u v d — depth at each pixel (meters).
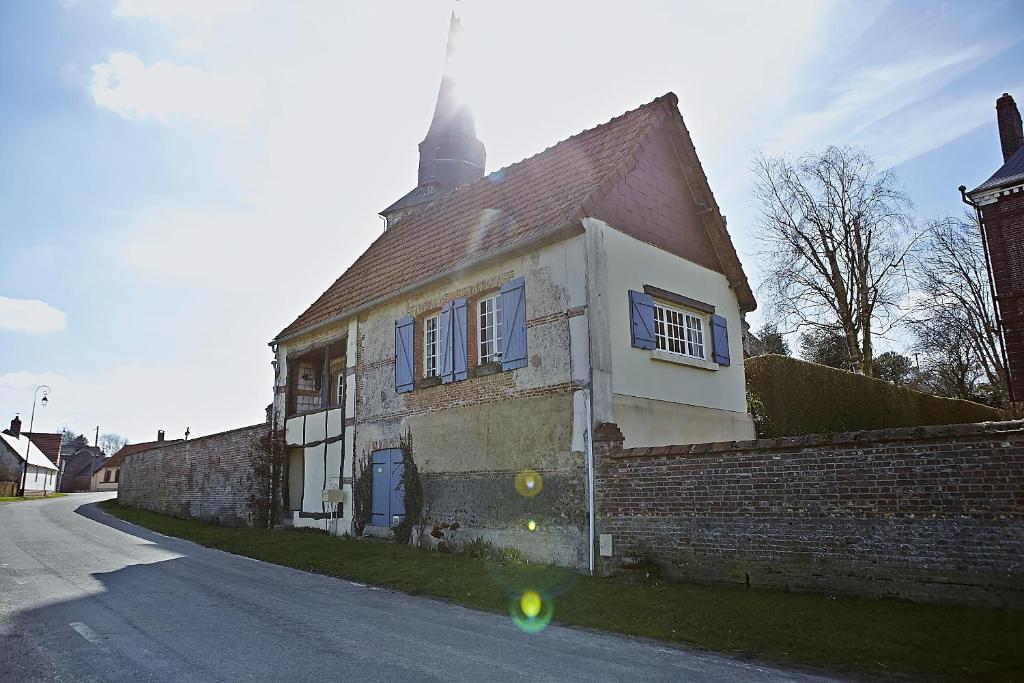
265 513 18.59
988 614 6.32
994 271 22.83
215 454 21.17
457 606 8.22
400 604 8.32
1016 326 22.19
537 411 11.38
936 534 6.93
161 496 24.62
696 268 14.07
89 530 17.31
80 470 92.38
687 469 9.04
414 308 14.67
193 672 5.23
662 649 6.09
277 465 18.70
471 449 12.45
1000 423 6.68
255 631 6.64
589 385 10.66
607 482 9.99
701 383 13.38
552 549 10.65
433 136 32.66
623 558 9.53
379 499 14.78
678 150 14.09
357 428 15.76
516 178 15.30
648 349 12.06
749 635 6.34
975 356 35.19
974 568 6.66
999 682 4.94
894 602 7.03
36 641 6.13
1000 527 6.56
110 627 6.70
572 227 11.38
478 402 12.51
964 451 6.85
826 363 36.16
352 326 16.66
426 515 13.15
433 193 32.22
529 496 11.20
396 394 14.69
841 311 29.66
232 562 12.08
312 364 19.75
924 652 5.57
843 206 29.84
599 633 6.75
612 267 11.71
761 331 39.47
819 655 5.73
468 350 13.03
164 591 8.80
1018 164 23.27
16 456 53.00
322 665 5.46
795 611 6.93
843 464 7.65
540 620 7.35
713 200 14.36
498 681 5.07
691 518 8.90
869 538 7.37
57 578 9.70
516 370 11.91
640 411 11.55
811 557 7.77
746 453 8.47
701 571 8.70
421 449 13.62
